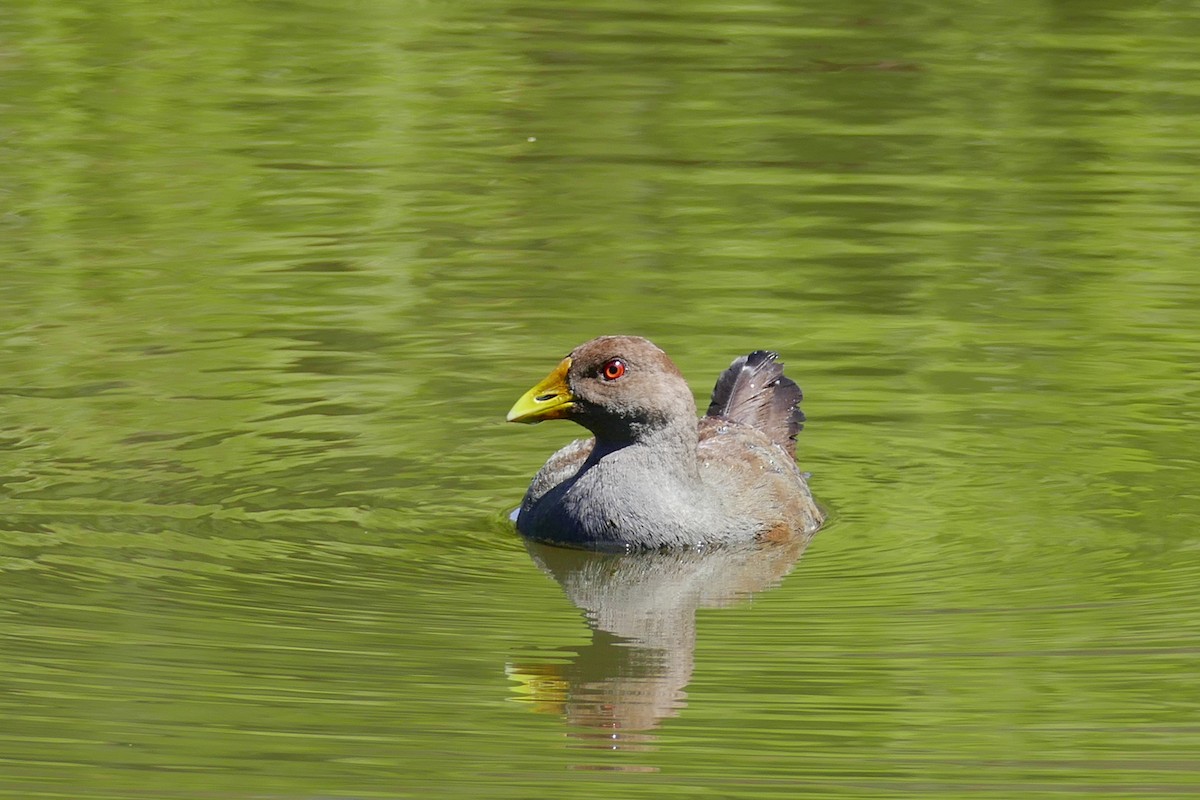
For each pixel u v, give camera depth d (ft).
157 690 34.40
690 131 72.33
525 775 31.58
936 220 63.77
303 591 39.52
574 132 72.38
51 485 44.93
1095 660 36.04
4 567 40.19
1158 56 81.25
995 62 80.38
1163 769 31.81
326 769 31.63
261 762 31.83
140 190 65.87
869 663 36.01
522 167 68.64
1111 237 62.23
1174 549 42.22
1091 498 45.62
